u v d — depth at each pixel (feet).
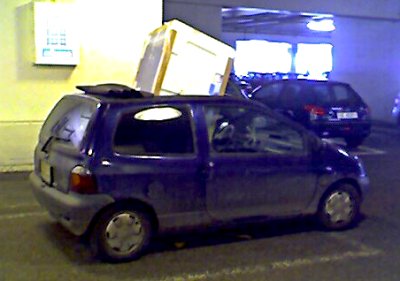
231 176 14.84
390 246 15.57
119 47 26.09
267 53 105.60
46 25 24.62
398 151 34.06
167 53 17.98
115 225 13.66
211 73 18.57
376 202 20.77
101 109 13.60
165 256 14.38
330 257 14.57
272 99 35.06
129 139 13.70
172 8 43.14
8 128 24.89
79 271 13.21
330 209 16.80
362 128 33.68
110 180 13.34
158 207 14.06
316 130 32.42
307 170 16.10
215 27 44.83
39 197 15.01
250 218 15.44
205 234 16.25
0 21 24.14
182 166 14.20
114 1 25.68
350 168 16.97
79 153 13.39
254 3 45.34
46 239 15.44
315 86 33.50
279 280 12.93
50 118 15.81
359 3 48.85
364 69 53.62
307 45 105.91
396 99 48.49
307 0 47.06
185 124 14.44
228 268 13.62
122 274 13.10
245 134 15.28
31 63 24.85
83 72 25.73
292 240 15.93
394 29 50.93
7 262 13.69
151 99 14.26
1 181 22.71
